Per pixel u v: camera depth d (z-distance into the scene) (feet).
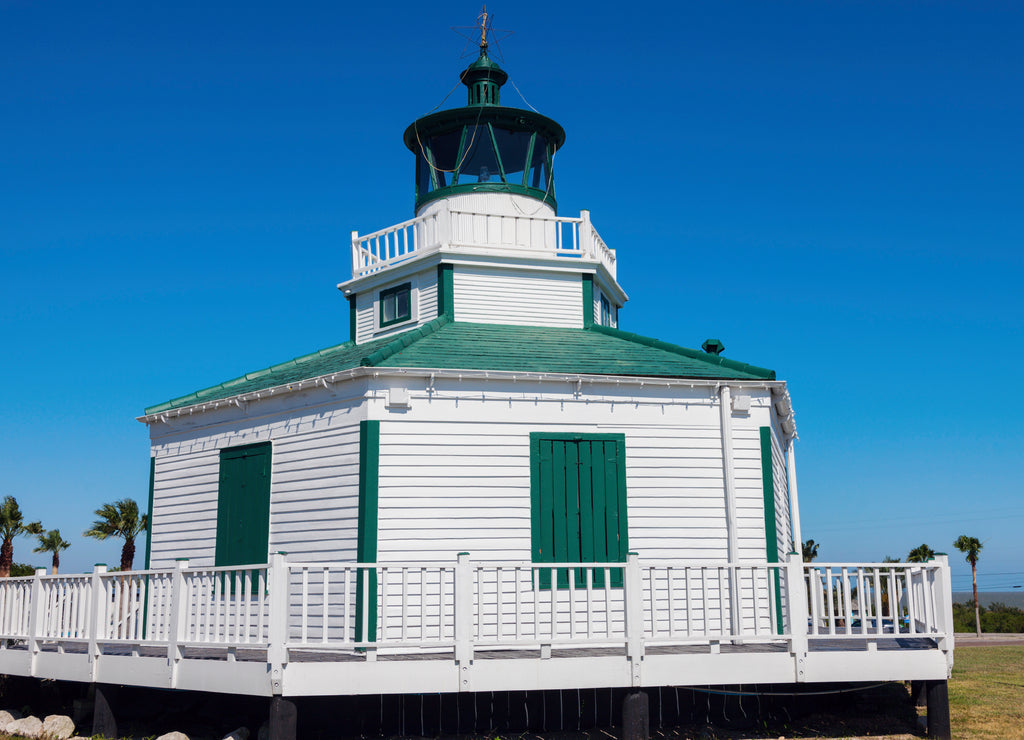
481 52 73.05
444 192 69.00
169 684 41.22
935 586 44.06
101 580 46.03
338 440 51.39
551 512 51.21
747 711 47.47
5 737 46.29
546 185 71.46
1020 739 45.11
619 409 53.21
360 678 37.86
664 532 52.49
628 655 40.09
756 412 55.16
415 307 65.77
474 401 51.42
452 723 43.34
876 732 46.03
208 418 59.57
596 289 68.90
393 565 38.78
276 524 53.47
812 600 43.16
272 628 37.42
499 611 39.19
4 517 138.92
